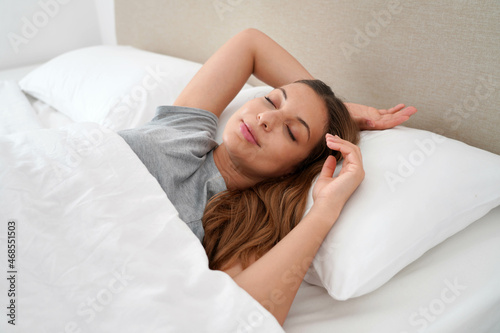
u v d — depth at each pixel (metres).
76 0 2.17
